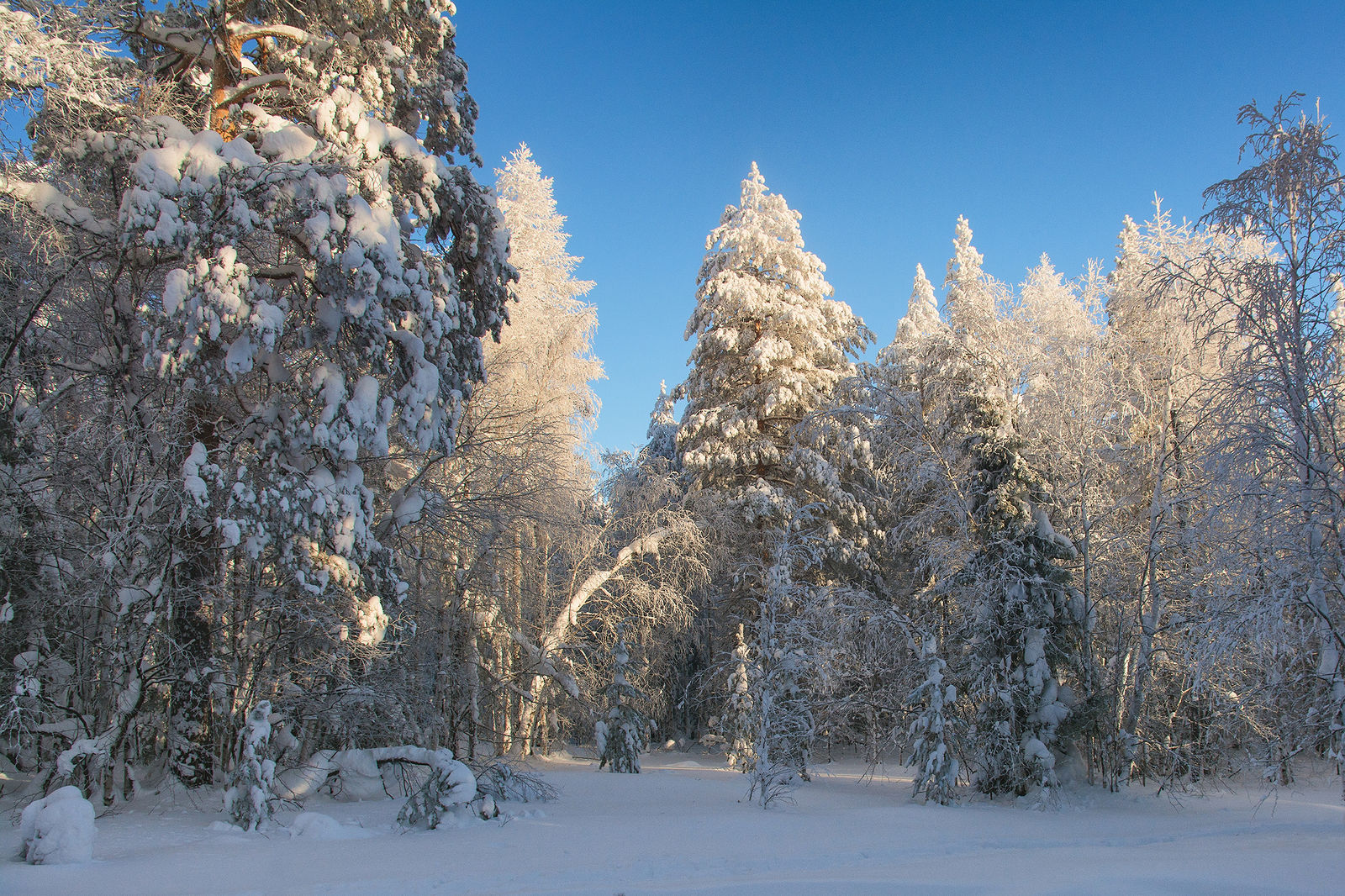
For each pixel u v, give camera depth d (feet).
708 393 96.17
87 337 47.85
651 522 86.89
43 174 46.68
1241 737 56.18
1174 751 58.03
